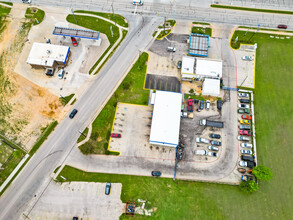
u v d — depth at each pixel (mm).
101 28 84188
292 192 63031
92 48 80812
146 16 86812
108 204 61344
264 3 89375
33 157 65875
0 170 64188
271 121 71000
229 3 89438
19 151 63781
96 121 70375
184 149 67562
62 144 67562
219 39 82938
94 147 67188
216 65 75062
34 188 62656
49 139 68000
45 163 65375
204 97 74250
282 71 78000
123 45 81625
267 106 73125
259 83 76250
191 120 71062
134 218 60125
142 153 67062
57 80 75562
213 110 72500
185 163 66125
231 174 65188
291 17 86688
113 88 75062
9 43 80875
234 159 66750
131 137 68938
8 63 77688
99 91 74500
